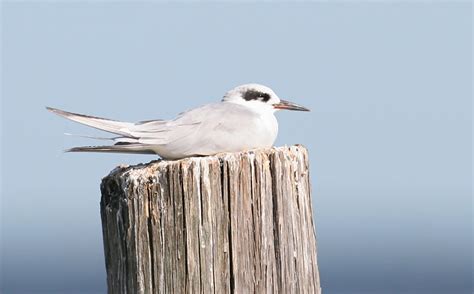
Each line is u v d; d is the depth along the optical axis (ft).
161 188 32.91
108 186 34.96
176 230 32.76
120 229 34.24
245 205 33.09
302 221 34.58
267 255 33.37
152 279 33.01
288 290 33.86
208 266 32.65
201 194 32.73
